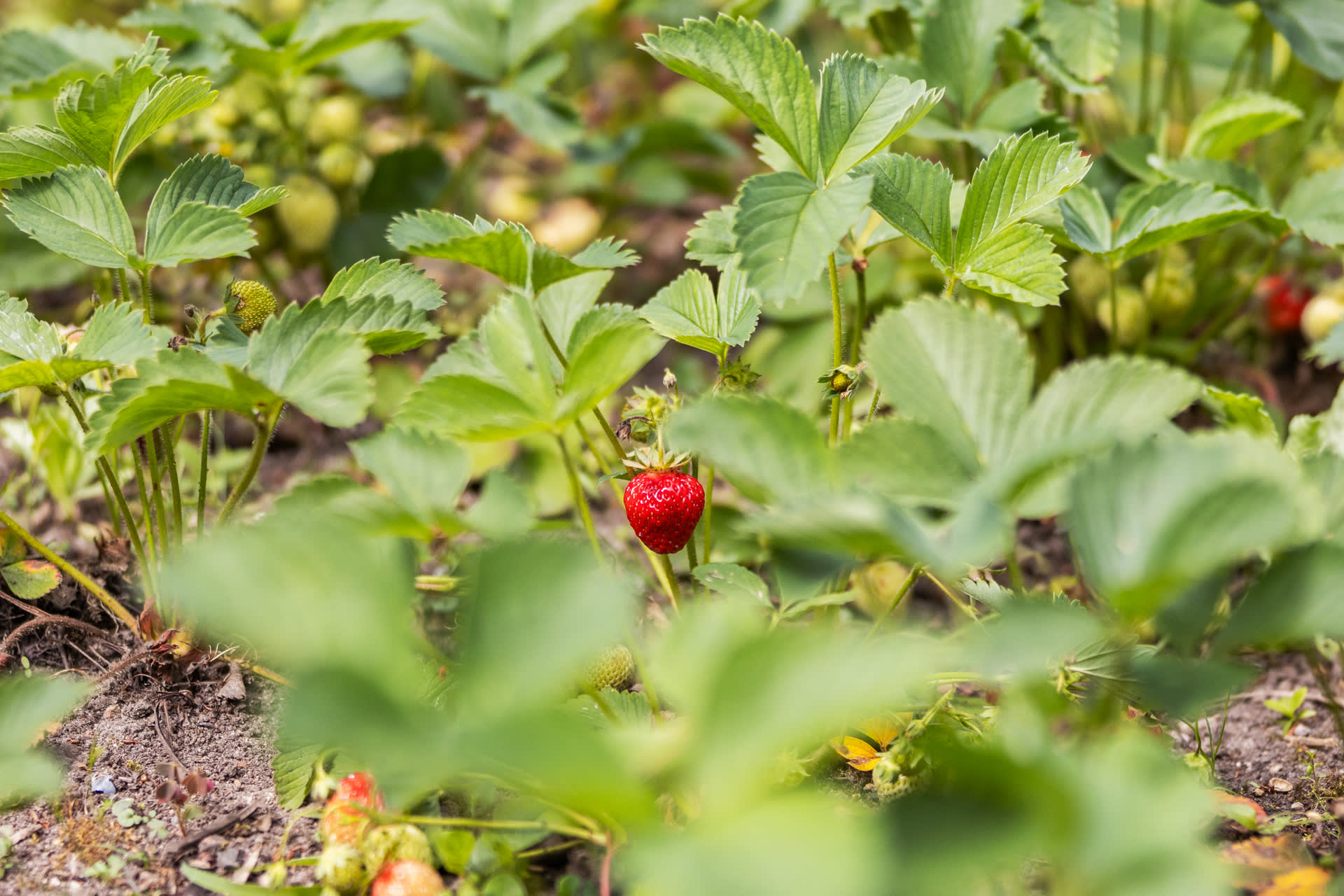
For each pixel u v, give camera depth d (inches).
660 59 46.9
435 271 63.6
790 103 47.3
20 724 45.2
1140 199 51.9
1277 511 43.1
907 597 55.1
